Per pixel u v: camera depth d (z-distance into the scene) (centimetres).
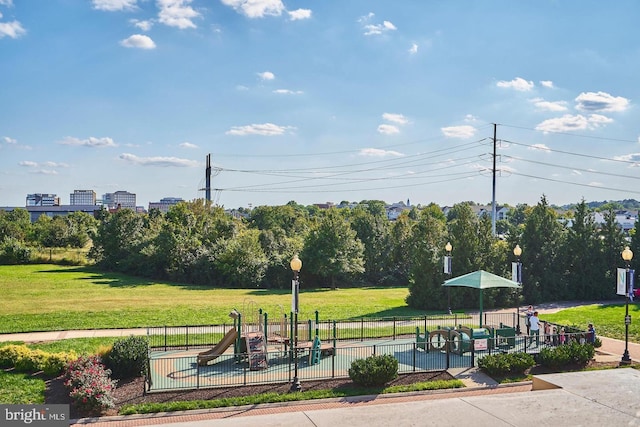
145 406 1622
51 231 8656
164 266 6022
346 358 2178
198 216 7269
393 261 6338
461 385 1847
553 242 4219
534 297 4034
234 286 5581
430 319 3212
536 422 812
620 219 16388
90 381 1647
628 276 2162
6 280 5503
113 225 6825
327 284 5844
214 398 1706
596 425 797
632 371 1093
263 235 6266
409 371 1978
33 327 2883
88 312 3484
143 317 3294
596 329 2855
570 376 1055
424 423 820
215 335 2656
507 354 2023
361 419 841
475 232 4078
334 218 5778
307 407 1642
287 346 2231
